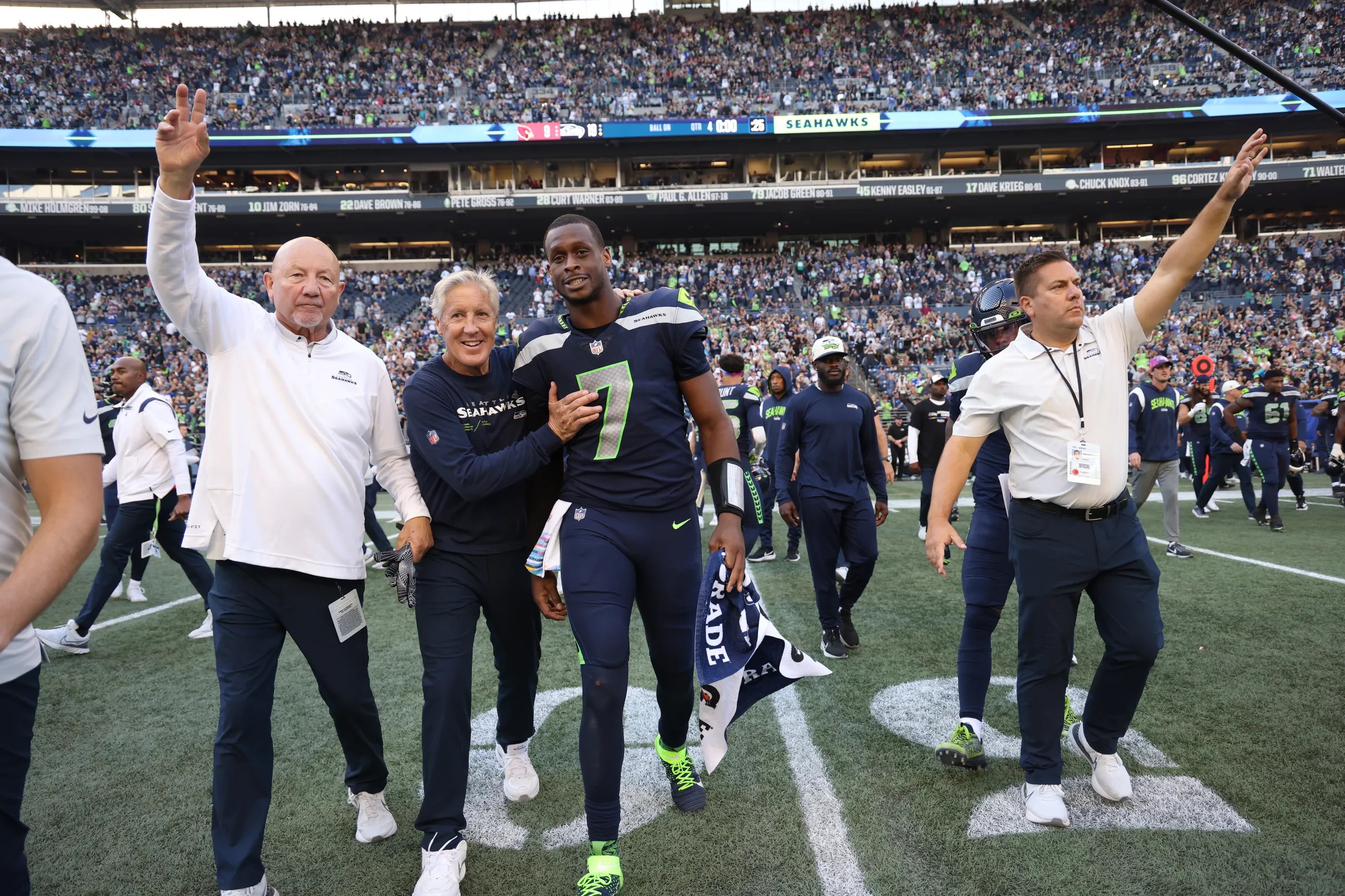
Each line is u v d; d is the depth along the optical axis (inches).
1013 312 124.0
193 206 79.0
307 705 144.9
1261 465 315.3
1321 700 129.7
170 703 148.7
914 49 1310.3
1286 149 1261.1
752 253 1392.7
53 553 49.4
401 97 1282.0
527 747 109.9
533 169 1301.7
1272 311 1015.0
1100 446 94.7
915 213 1314.0
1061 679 97.8
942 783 106.7
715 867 87.7
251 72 1296.8
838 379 167.8
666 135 1184.2
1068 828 93.7
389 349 1017.5
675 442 92.7
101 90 1240.2
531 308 1183.6
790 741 121.7
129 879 89.5
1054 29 1299.2
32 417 51.5
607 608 86.4
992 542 116.2
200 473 87.4
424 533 94.0
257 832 82.6
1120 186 1187.9
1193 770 106.8
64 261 1314.0
